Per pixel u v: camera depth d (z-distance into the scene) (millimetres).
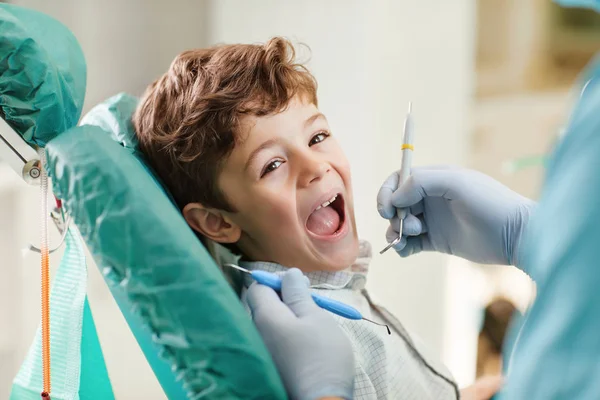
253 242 960
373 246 1904
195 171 918
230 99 895
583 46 2488
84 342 884
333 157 952
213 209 940
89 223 672
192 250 672
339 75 1896
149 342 753
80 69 885
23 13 863
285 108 914
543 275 497
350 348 745
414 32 1896
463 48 1954
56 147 710
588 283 468
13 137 794
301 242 932
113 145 723
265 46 957
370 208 1897
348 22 1862
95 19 2027
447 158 1996
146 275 656
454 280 1957
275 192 907
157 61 2133
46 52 799
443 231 1024
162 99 941
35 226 1732
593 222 472
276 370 686
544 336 483
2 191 1720
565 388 465
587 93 518
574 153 498
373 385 890
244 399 659
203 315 652
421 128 1953
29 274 1741
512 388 510
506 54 2482
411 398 934
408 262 1932
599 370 452
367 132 1876
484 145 2412
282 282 803
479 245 986
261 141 898
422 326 1966
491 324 1873
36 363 862
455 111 1977
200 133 896
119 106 986
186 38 2160
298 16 1939
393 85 1898
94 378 892
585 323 466
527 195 2354
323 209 958
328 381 705
